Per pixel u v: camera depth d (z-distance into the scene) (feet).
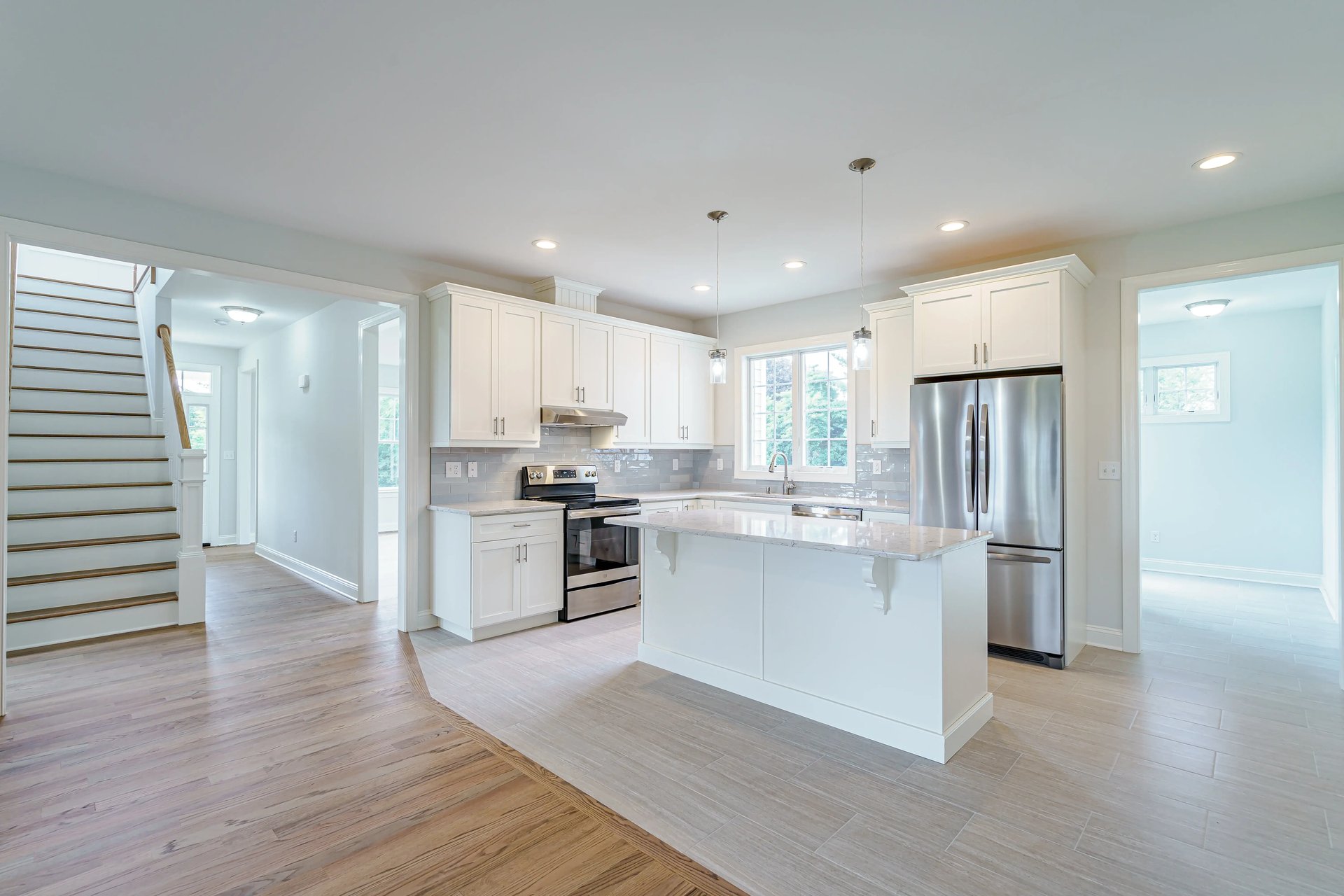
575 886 5.89
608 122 8.24
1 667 9.53
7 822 6.84
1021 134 8.52
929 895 5.74
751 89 7.45
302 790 7.52
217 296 17.03
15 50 6.68
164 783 7.66
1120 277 12.55
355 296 13.12
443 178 9.93
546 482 16.43
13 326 18.20
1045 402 11.60
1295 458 18.37
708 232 12.40
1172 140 8.67
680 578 11.29
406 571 13.89
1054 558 11.52
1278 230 11.03
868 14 6.12
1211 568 19.58
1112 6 5.99
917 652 8.39
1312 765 8.01
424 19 6.21
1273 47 6.62
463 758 8.26
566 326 15.56
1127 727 9.10
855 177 9.86
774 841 6.53
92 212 10.00
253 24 6.30
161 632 13.83
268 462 22.41
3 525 9.52
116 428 17.66
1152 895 5.71
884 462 16.26
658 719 9.42
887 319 14.92
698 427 19.36
